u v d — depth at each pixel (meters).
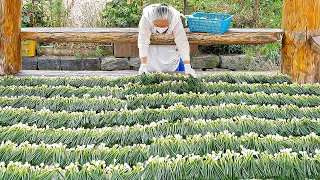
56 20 7.84
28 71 5.07
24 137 3.22
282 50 5.08
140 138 3.26
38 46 7.61
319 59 4.80
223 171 2.75
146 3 7.57
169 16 4.66
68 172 2.71
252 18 7.86
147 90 4.31
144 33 4.67
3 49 4.80
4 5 4.71
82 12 8.00
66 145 3.12
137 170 2.73
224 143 3.09
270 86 4.50
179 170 2.75
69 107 3.93
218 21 4.81
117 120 3.62
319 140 3.12
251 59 7.64
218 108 3.80
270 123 3.48
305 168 2.79
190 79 4.51
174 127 3.39
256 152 2.92
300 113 3.79
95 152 2.98
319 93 4.37
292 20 4.85
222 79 4.75
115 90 4.34
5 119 3.58
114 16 7.66
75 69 7.53
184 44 4.73
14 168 2.72
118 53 7.52
